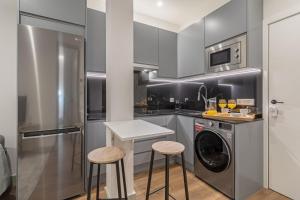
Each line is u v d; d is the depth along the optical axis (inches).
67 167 71.1
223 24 85.7
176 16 120.3
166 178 51.8
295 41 69.9
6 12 80.8
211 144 83.4
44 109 66.2
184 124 100.6
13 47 82.1
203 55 98.9
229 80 98.4
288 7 71.4
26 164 63.8
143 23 108.0
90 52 87.4
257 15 78.7
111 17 67.5
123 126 59.1
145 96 122.1
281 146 74.9
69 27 75.7
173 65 120.3
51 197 68.3
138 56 104.2
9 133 82.1
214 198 72.6
